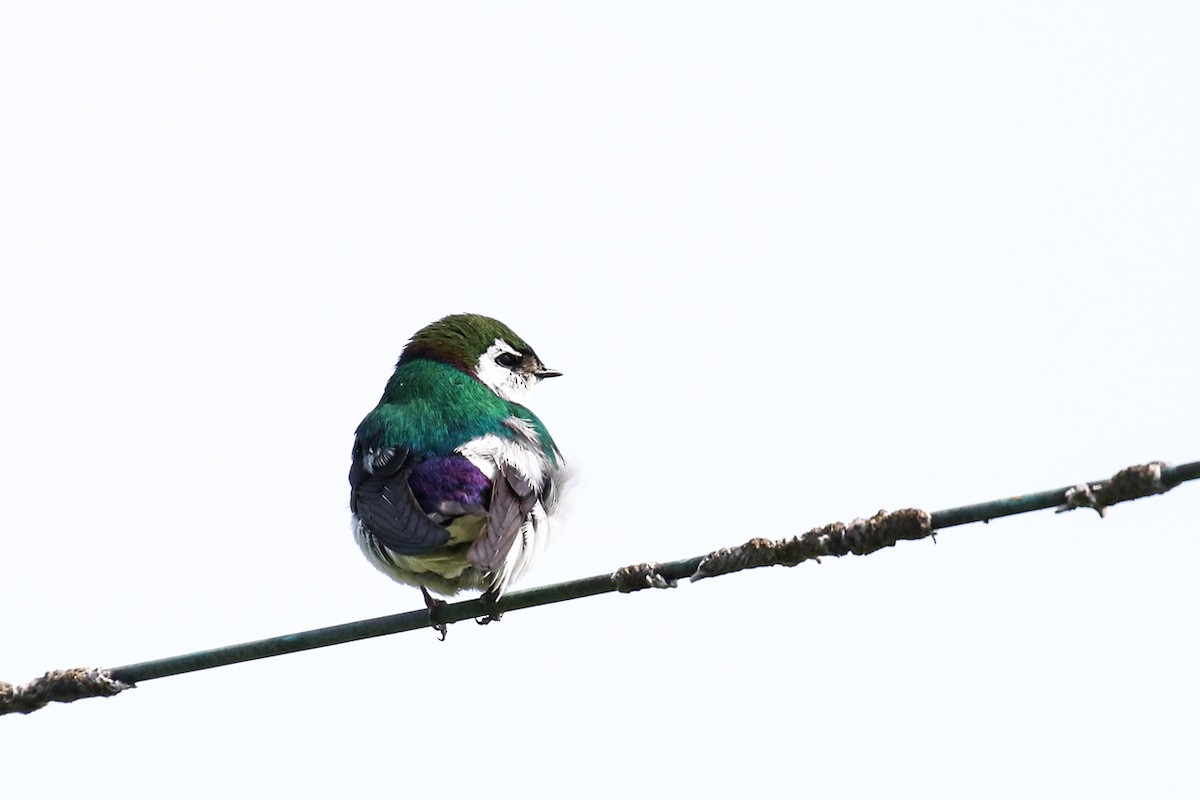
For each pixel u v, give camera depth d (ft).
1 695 36.01
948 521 29.55
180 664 35.76
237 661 35.58
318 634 35.55
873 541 30.17
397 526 40.27
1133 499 27.32
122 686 36.04
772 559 31.14
